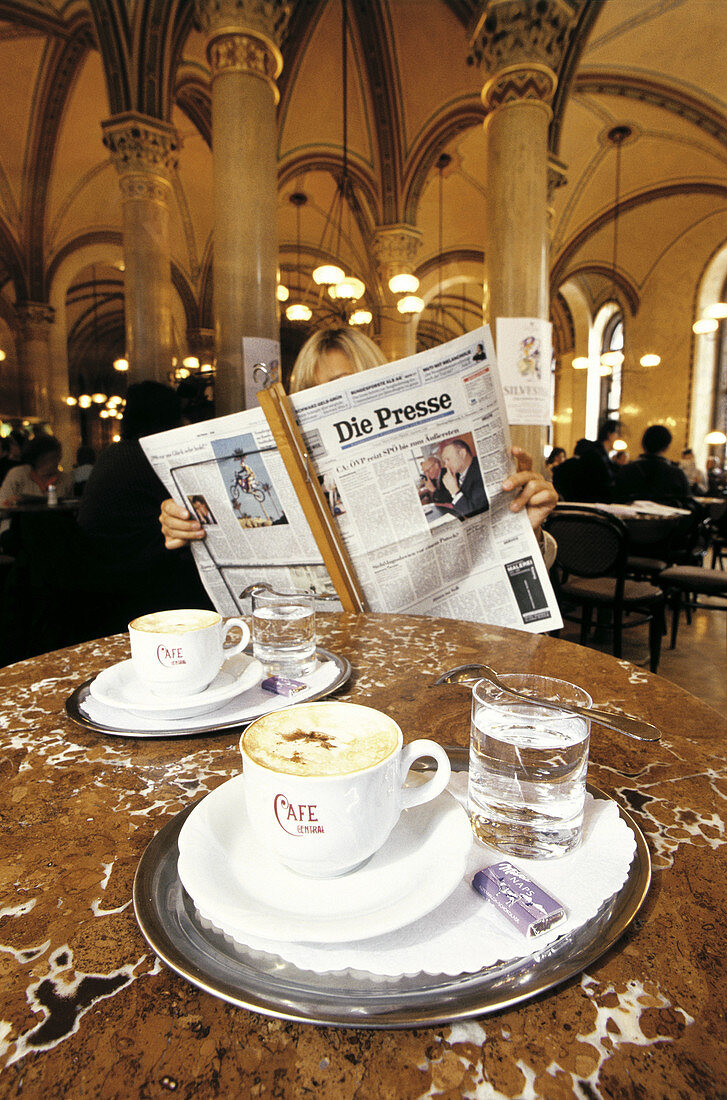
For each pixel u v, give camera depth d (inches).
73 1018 12.3
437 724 27.0
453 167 391.2
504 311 160.4
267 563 51.4
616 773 22.8
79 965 13.8
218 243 151.8
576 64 201.5
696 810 20.2
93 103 351.9
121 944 14.5
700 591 149.7
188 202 446.6
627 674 33.9
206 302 516.4
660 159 383.9
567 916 14.0
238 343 151.4
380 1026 11.7
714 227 434.6
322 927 12.4
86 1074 11.1
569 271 482.6
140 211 217.5
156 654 27.8
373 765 14.7
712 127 323.6
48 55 315.0
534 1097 10.5
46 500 199.6
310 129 337.7
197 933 14.1
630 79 309.6
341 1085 10.8
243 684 29.4
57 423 457.7
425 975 12.9
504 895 14.3
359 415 44.1
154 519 86.7
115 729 26.1
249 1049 11.6
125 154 214.1
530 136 157.8
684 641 168.6
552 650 38.7
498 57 157.8
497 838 16.9
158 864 16.8
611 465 263.7
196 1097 10.6
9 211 410.9
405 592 49.8
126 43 206.7
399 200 341.4
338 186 420.5
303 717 17.8
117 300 709.9
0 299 526.3
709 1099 10.5
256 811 15.0
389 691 31.4
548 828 16.6
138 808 20.7
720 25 278.4
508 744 17.0
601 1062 11.2
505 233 159.9
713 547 241.4
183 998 12.9
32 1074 11.0
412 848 16.4
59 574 87.8
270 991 12.5
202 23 150.8
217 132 149.9
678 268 466.6
